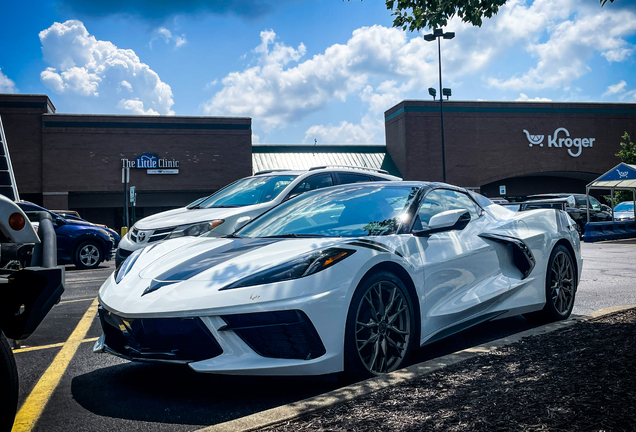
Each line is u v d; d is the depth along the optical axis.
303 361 2.57
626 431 1.88
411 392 2.44
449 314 3.30
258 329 2.57
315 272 2.69
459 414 2.14
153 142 29.58
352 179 6.99
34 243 2.20
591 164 35.03
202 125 30.14
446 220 3.30
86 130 28.84
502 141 33.81
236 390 2.81
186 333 2.60
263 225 3.78
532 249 4.03
